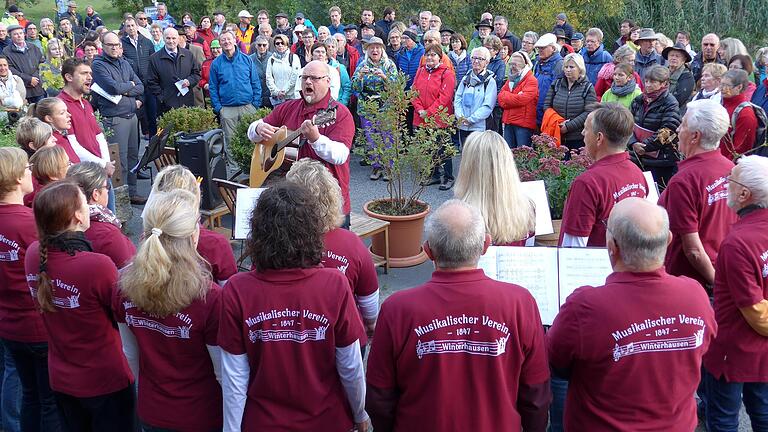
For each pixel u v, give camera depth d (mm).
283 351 2553
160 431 2832
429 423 2391
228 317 2553
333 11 12789
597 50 9680
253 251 2549
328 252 3070
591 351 2393
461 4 15469
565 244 3604
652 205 2441
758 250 2975
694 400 2500
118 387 3146
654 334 2354
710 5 15938
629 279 2410
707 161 3576
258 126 4945
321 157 4555
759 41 15297
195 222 2738
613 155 3580
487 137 3279
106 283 3006
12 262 3471
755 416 3355
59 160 4262
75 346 3080
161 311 2660
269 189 2602
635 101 6785
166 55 10602
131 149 8852
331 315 2561
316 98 4746
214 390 2830
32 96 11359
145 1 22359
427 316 2340
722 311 3207
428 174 6500
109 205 6551
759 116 5738
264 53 10516
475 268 2404
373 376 2434
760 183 2994
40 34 14555
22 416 3697
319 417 2629
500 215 3211
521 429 2492
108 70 8531
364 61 9031
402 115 6480
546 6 14727
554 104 7738
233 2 20109
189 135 7086
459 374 2355
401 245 6363
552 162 5555
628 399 2395
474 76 8547
